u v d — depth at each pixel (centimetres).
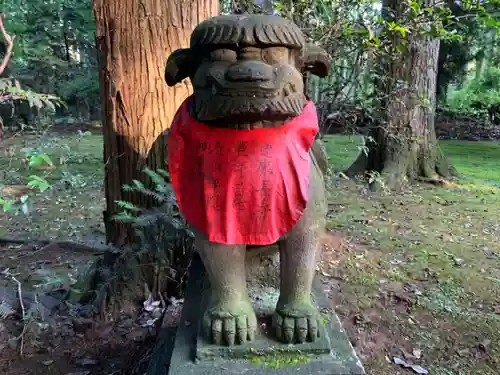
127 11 230
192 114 145
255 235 145
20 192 448
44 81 620
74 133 664
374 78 416
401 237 386
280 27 127
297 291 153
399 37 305
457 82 1223
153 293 261
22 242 382
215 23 128
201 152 142
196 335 160
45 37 568
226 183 141
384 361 229
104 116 247
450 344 244
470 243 375
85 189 523
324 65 151
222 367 146
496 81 1161
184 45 239
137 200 250
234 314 149
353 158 683
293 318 151
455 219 433
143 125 242
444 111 1150
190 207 148
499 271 322
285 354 149
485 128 1046
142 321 250
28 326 242
